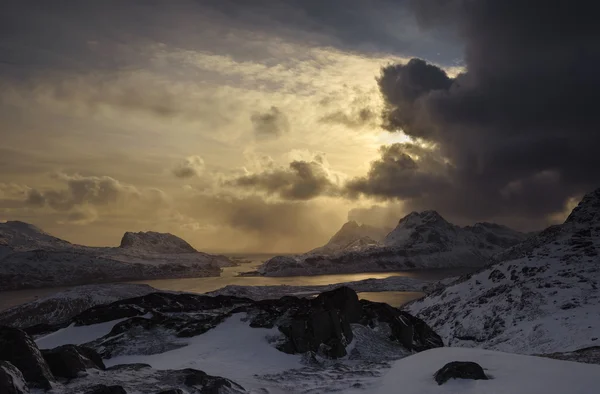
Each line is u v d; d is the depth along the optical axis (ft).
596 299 389.19
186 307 241.96
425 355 132.36
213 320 193.06
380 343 175.52
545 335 335.47
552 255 530.27
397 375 116.47
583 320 345.92
